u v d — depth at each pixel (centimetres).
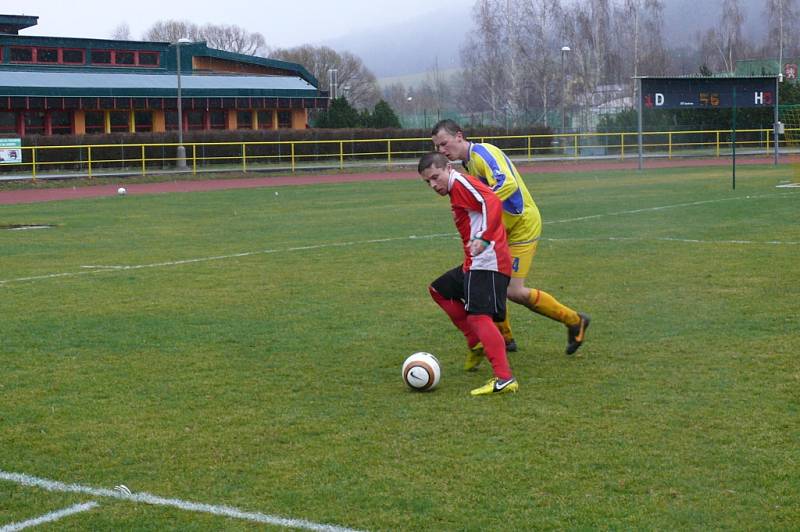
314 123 6712
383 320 930
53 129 4850
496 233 664
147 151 4497
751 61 6881
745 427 579
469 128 5506
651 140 5222
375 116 6016
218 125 5394
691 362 738
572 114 6988
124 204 2697
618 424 591
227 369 748
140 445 570
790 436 561
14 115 4688
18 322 945
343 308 994
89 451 562
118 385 705
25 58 4991
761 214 1897
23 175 3962
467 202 664
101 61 5241
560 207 2194
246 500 484
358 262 1339
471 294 668
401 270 1255
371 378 716
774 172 3578
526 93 7300
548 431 580
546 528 445
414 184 3522
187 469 529
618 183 3156
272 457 545
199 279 1212
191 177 4006
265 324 920
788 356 745
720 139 5166
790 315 900
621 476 505
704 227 1681
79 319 959
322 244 1567
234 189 3366
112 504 482
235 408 642
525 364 747
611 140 5234
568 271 1208
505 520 454
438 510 466
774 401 630
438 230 1762
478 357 731
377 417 616
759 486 489
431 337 852
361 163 4753
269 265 1329
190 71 5525
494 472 514
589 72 7181
